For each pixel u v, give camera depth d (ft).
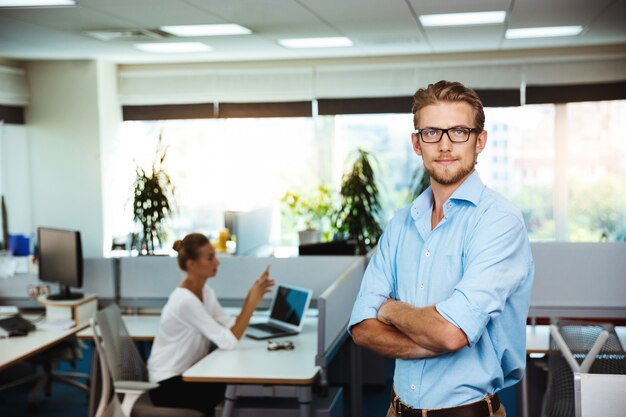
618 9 17.10
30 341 14.40
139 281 17.13
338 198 25.48
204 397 13.15
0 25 18.42
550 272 15.57
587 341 12.12
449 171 5.45
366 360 18.11
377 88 25.80
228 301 16.93
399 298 5.93
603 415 7.39
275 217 26.94
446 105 5.41
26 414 16.70
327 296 12.42
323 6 16.28
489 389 5.51
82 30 19.27
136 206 23.34
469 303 5.20
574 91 24.61
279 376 11.59
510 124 25.38
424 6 16.34
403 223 6.09
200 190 27.55
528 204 25.71
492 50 24.82
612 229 25.39
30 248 21.52
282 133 27.04
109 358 12.32
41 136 25.63
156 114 26.94
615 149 25.13
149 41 21.43
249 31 19.80
